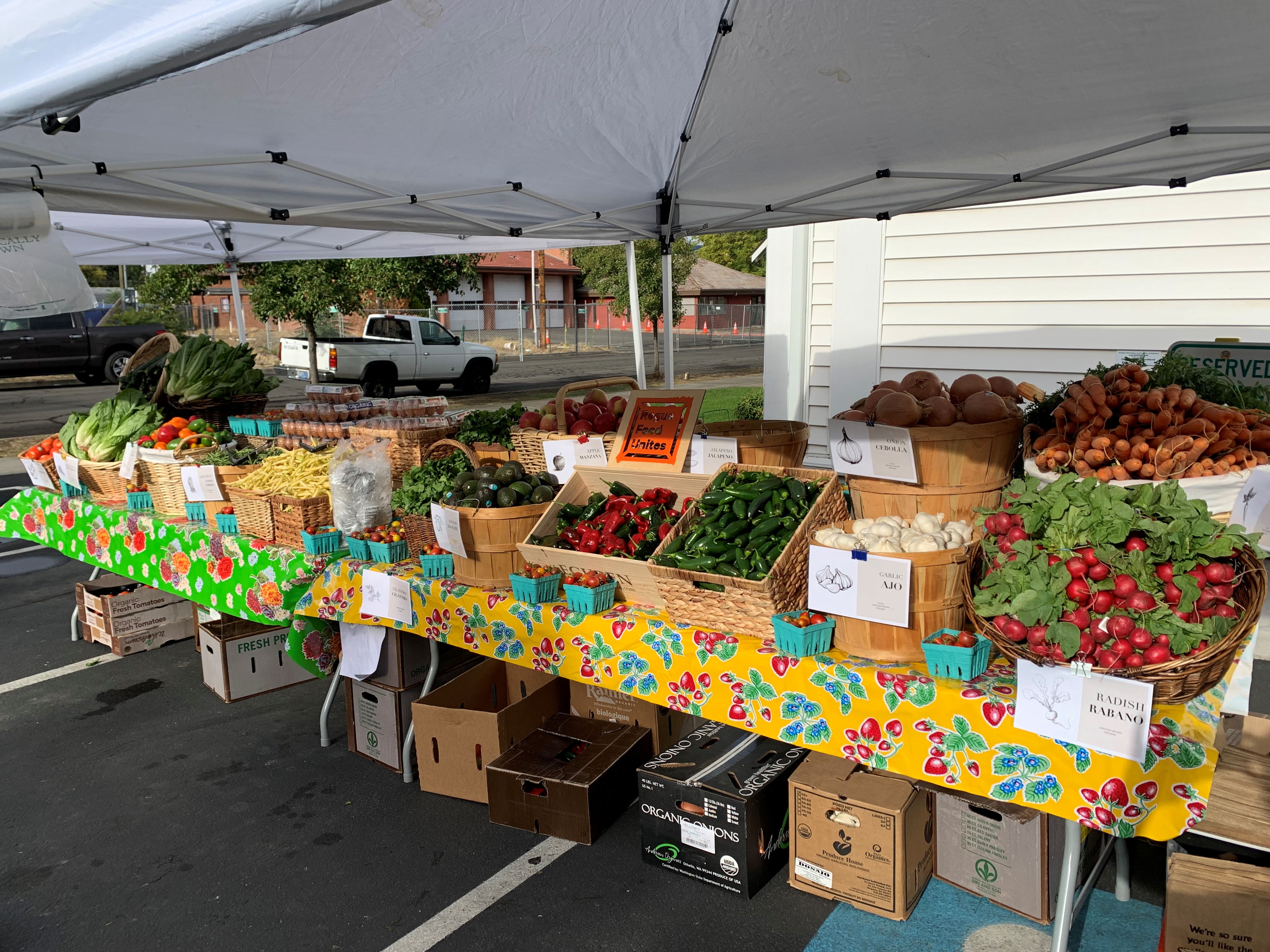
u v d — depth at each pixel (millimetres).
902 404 2746
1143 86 3133
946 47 3023
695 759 3025
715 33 3246
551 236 5637
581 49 3127
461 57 2994
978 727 2176
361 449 3877
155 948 2701
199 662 5020
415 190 4250
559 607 2998
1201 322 6457
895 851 2611
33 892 2994
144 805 3521
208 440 4574
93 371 18594
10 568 6945
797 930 2650
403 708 3682
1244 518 2535
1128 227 6609
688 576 2627
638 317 6504
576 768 3219
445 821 3352
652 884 2916
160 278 17391
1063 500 2172
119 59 1768
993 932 2580
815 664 2424
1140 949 2496
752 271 49844
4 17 2021
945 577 2312
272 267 17000
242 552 3936
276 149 3527
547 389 20109
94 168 3125
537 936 2684
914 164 4234
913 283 7551
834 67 3281
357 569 3568
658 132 4055
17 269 2986
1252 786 2434
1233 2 2525
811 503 2781
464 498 3268
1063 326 6977
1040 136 3707
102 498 4883
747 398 12875
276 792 3598
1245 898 2145
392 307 27219
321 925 2783
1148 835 1985
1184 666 1861
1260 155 3742
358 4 1564
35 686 4695
